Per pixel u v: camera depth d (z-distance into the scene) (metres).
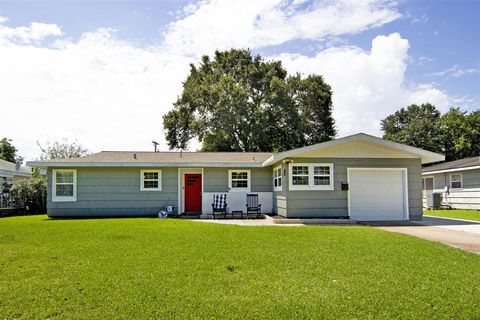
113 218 16.52
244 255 7.70
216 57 38.88
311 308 4.73
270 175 19.03
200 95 35.59
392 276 6.14
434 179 27.52
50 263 6.99
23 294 5.22
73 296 5.14
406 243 9.15
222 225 13.17
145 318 4.42
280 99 35.59
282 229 11.85
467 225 13.97
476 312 4.61
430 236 10.80
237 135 36.19
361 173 15.84
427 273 6.32
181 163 17.86
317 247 8.60
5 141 51.03
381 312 4.61
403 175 16.00
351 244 9.01
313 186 15.52
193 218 17.11
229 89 34.53
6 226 12.77
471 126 43.78
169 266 6.76
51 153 33.97
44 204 23.28
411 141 47.75
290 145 35.31
